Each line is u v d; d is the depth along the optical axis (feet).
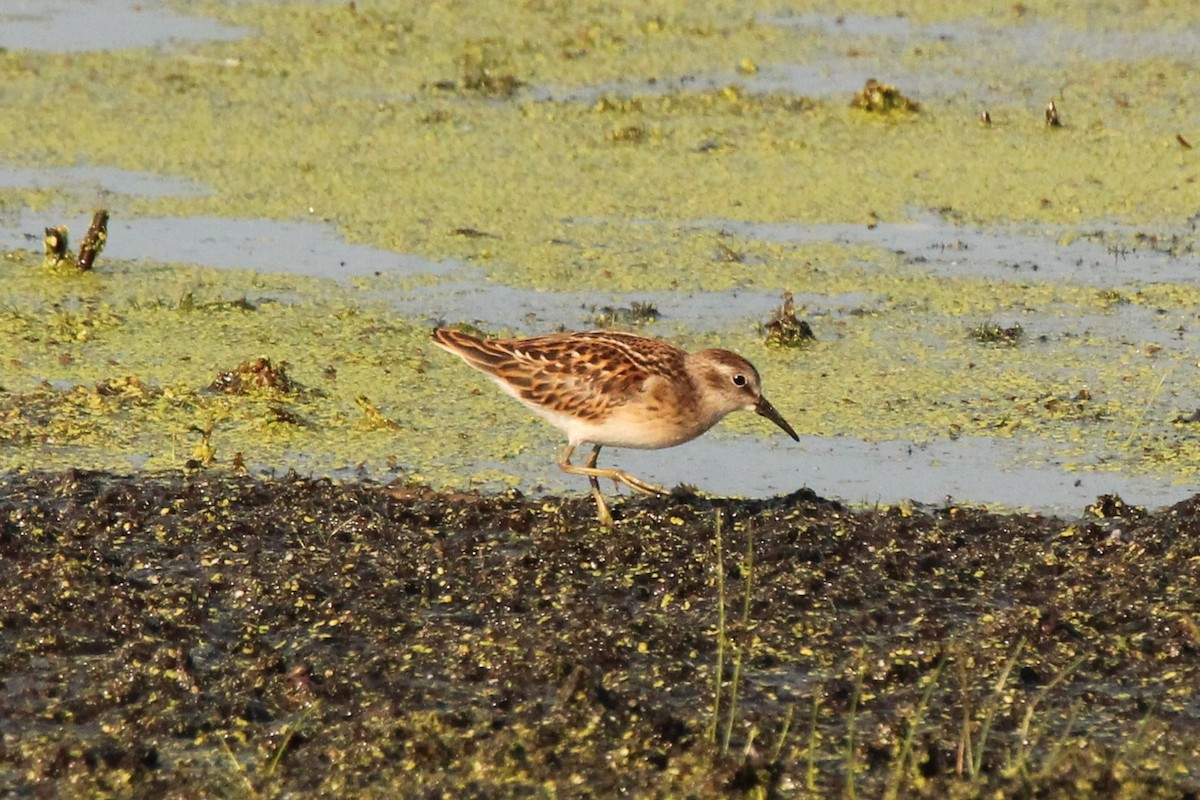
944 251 62.34
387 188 67.92
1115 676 33.76
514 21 89.51
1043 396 50.08
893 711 32.53
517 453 46.42
